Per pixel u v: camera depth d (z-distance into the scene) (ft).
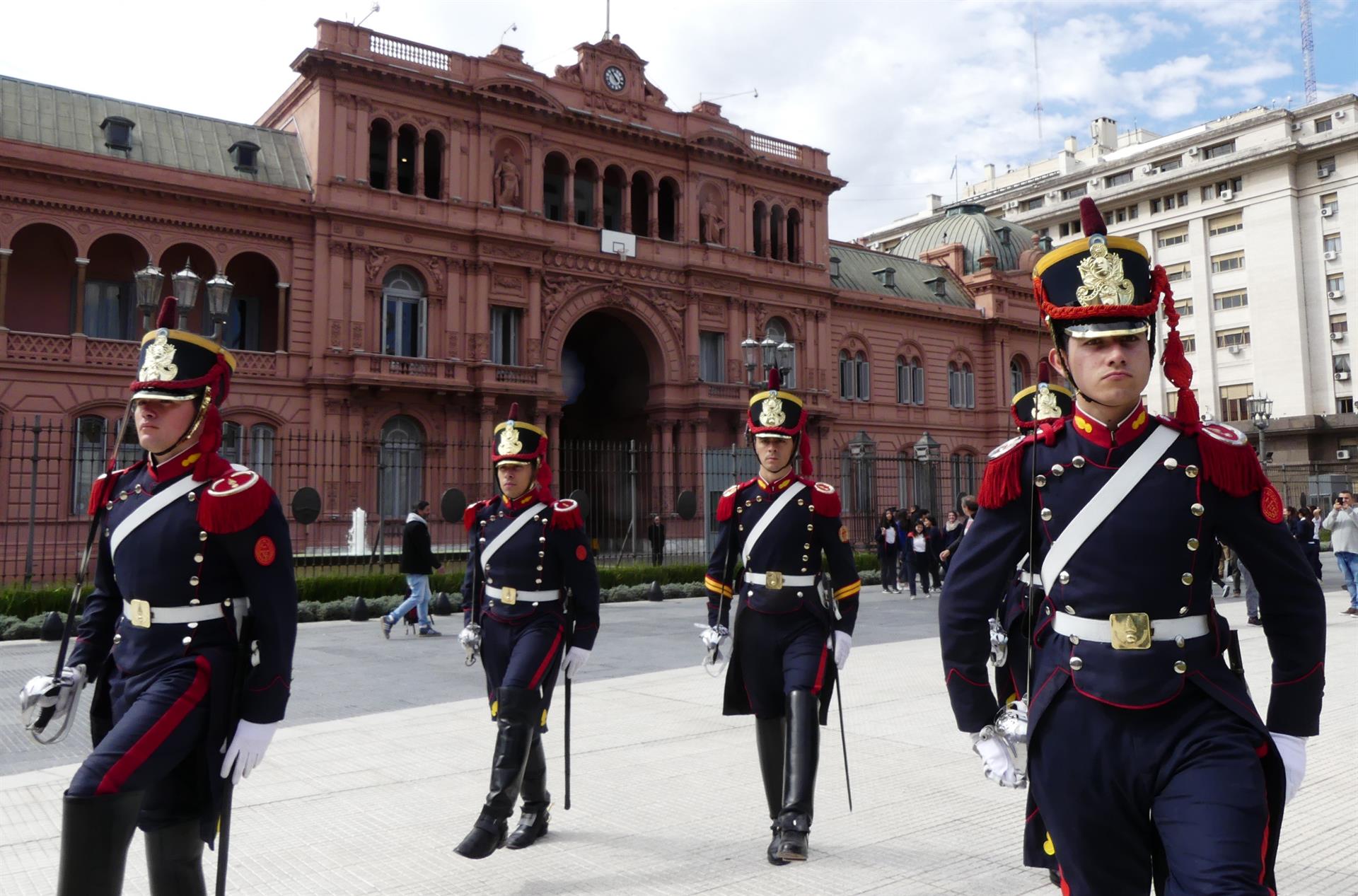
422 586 56.39
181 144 109.50
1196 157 238.07
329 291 109.19
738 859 17.35
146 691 12.32
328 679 40.98
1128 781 9.41
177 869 12.65
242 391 104.53
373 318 111.86
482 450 116.37
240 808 20.83
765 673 19.21
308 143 113.60
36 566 93.40
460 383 114.52
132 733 11.65
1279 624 9.70
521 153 122.93
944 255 188.85
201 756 12.50
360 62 110.42
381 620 62.03
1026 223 273.95
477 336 117.29
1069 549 9.90
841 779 22.41
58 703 12.91
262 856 17.79
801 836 16.66
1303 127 221.05
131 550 12.83
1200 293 230.07
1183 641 9.64
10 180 95.40
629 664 44.24
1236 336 223.92
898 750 25.21
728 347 138.72
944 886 15.79
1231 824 8.47
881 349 161.99
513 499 20.34
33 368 95.45
